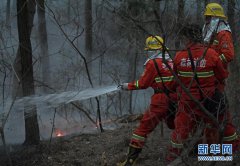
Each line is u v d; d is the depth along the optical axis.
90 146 6.59
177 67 4.86
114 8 4.31
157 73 5.23
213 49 4.96
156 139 6.34
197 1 5.48
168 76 5.19
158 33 5.26
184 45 4.88
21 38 6.98
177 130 4.89
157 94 5.30
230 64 5.92
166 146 5.92
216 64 4.76
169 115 5.26
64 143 6.89
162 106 5.26
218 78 4.87
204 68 4.74
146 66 5.30
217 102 4.73
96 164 5.69
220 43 5.10
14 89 7.95
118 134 7.25
